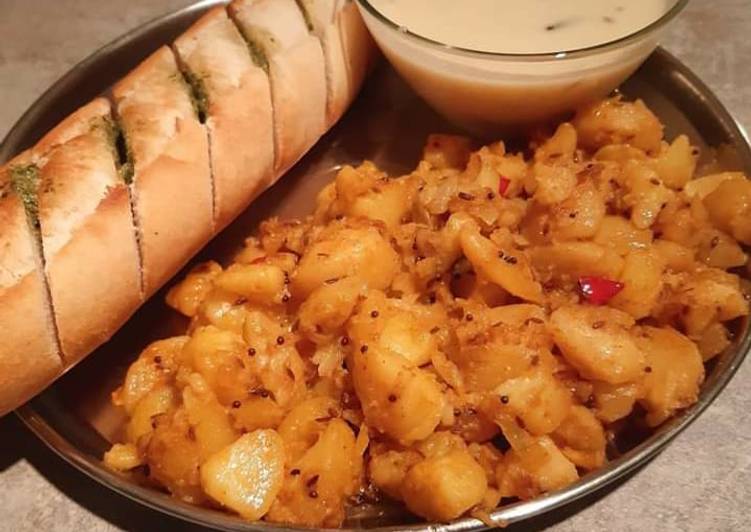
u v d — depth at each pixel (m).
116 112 0.33
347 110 0.39
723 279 0.31
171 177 0.31
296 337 0.29
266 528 0.25
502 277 0.29
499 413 0.27
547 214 0.31
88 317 0.29
